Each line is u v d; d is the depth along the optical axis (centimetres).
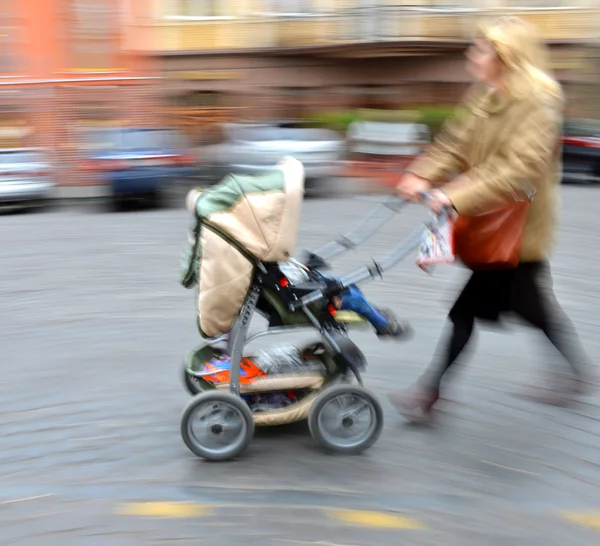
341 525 335
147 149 1348
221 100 2320
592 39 2231
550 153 365
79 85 1666
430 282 734
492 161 375
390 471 382
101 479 376
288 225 374
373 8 2206
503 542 323
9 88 1619
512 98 366
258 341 575
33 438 420
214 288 374
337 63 2305
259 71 2309
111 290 713
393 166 1612
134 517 343
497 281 409
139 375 505
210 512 346
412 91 2311
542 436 419
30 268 811
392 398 440
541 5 2233
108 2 2161
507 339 560
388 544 322
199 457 397
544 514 345
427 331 590
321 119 2070
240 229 370
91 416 446
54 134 1634
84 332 593
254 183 374
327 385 409
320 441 397
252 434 391
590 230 1019
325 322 391
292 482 371
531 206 395
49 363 527
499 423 434
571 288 709
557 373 500
